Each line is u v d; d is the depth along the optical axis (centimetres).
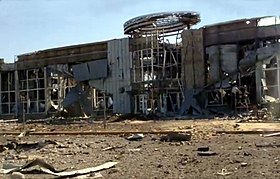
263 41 4753
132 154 1623
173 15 5347
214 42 4981
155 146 1891
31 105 6444
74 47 6078
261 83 4588
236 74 4812
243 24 4812
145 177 1098
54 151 1836
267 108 4388
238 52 4850
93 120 4888
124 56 5659
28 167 1304
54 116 5894
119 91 5669
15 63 6575
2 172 1264
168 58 5431
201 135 2341
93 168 1274
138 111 5484
